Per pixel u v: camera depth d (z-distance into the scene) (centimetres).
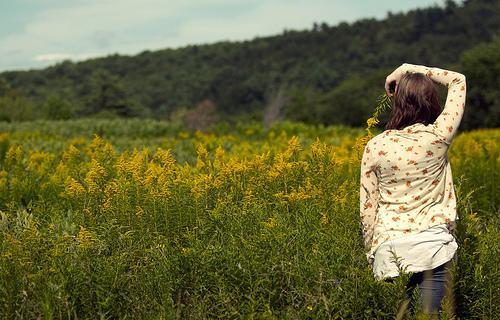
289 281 421
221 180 615
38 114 6381
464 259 434
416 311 379
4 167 896
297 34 14688
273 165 641
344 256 427
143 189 562
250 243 452
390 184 405
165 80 13350
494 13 12469
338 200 535
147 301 432
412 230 395
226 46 14712
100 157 757
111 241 493
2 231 512
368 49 13138
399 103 415
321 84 12131
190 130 3022
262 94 11894
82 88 11750
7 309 416
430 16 12862
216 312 425
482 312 421
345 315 394
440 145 401
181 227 532
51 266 435
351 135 2117
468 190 793
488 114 4600
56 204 648
